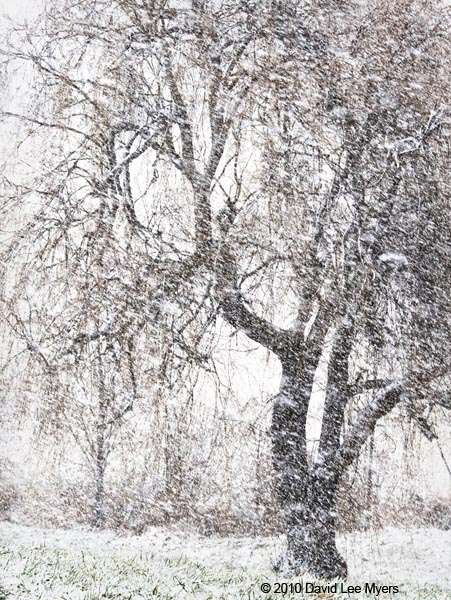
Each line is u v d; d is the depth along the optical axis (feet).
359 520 33.19
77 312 31.94
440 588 34.76
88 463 35.12
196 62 34.24
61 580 22.76
